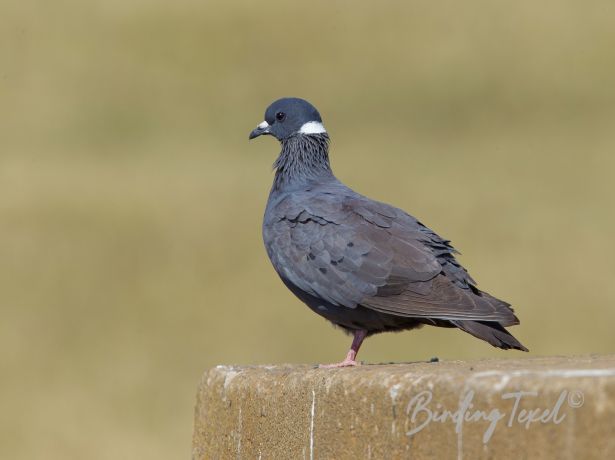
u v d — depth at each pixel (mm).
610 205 36344
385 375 7695
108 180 40656
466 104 54219
